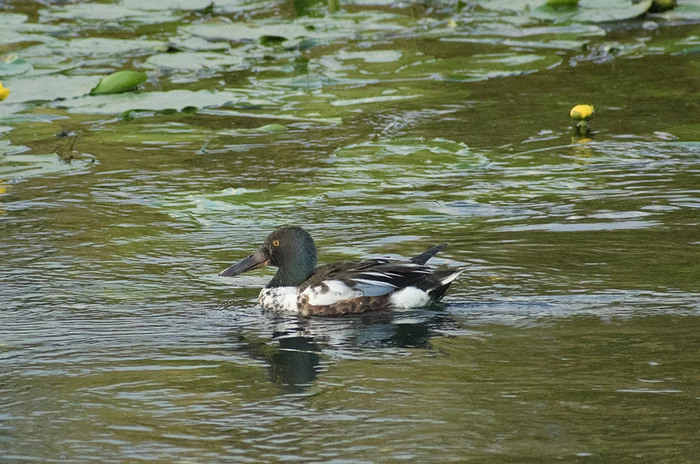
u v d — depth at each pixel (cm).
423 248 1342
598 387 932
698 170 1628
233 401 927
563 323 1093
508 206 1495
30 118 1908
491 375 967
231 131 1881
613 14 2506
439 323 1118
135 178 1648
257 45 2381
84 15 2508
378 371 991
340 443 837
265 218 1472
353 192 1569
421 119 1920
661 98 2008
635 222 1408
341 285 1180
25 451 832
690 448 814
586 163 1677
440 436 845
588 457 803
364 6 2684
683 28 2472
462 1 2691
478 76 2095
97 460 815
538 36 2383
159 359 1030
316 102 2016
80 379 979
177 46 2302
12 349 1052
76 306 1177
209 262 1323
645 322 1085
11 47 2303
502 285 1211
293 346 1070
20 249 1361
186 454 824
